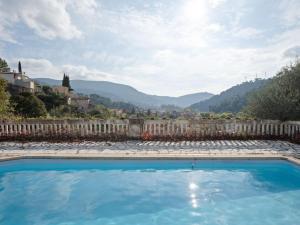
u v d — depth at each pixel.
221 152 8.66
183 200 6.19
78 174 7.80
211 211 5.60
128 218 5.33
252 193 6.51
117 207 5.85
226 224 5.02
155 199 6.25
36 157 8.13
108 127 11.13
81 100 85.81
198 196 6.39
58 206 5.86
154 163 8.06
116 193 6.59
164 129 11.08
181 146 9.77
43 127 11.15
